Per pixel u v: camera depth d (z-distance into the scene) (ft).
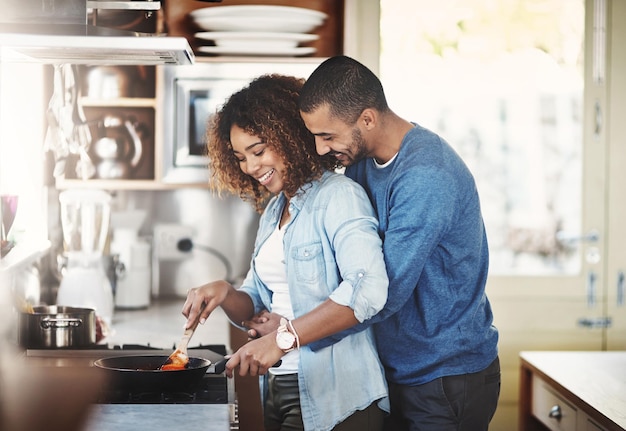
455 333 7.27
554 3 11.95
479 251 7.37
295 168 7.18
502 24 11.92
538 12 11.94
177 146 11.08
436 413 7.32
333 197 7.01
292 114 7.23
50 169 10.70
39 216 10.03
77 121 9.82
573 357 9.77
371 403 7.22
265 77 7.39
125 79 11.36
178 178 11.10
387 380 7.61
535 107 12.01
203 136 11.05
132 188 11.11
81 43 6.53
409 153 7.09
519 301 12.01
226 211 12.62
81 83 11.31
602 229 12.12
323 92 6.94
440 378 7.29
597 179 12.08
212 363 7.86
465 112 11.96
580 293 12.06
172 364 7.01
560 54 12.00
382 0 11.71
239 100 7.28
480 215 7.41
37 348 8.18
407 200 6.93
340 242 6.82
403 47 11.81
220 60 10.76
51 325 8.18
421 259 6.89
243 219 12.66
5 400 5.59
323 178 7.22
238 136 7.24
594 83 12.03
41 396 5.73
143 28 9.86
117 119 11.29
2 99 9.69
